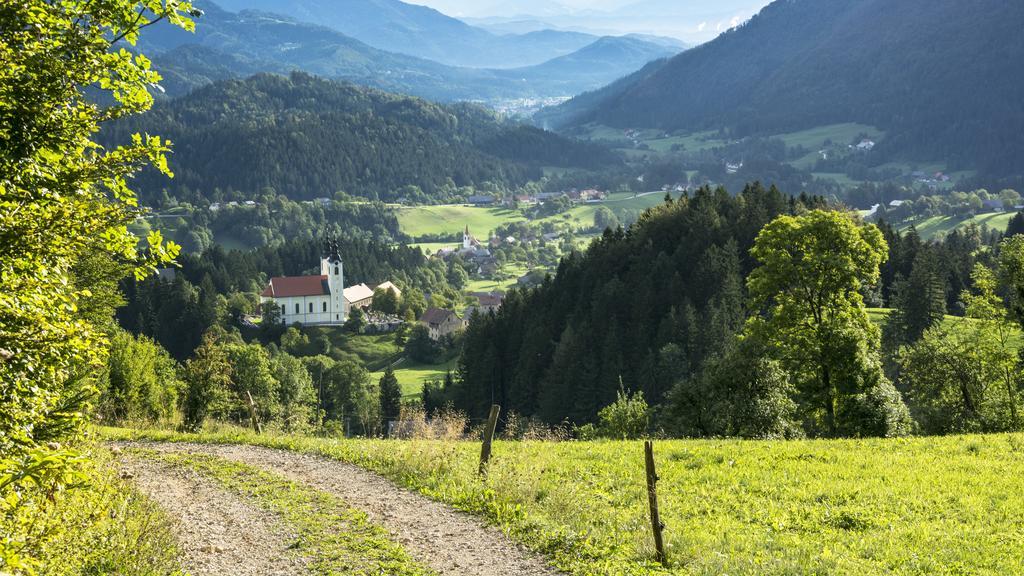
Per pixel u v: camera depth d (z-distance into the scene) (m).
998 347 48.09
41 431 10.66
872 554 14.56
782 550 14.49
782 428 38.81
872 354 42.94
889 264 119.69
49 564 9.58
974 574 13.53
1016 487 19.83
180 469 20.38
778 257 45.53
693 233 119.44
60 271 10.80
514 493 16.98
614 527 15.56
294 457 22.27
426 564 13.16
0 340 9.39
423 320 192.62
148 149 11.84
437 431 23.52
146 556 11.76
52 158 11.16
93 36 11.30
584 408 94.62
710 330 88.62
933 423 46.47
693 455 23.89
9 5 10.41
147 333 168.88
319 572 12.62
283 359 99.50
